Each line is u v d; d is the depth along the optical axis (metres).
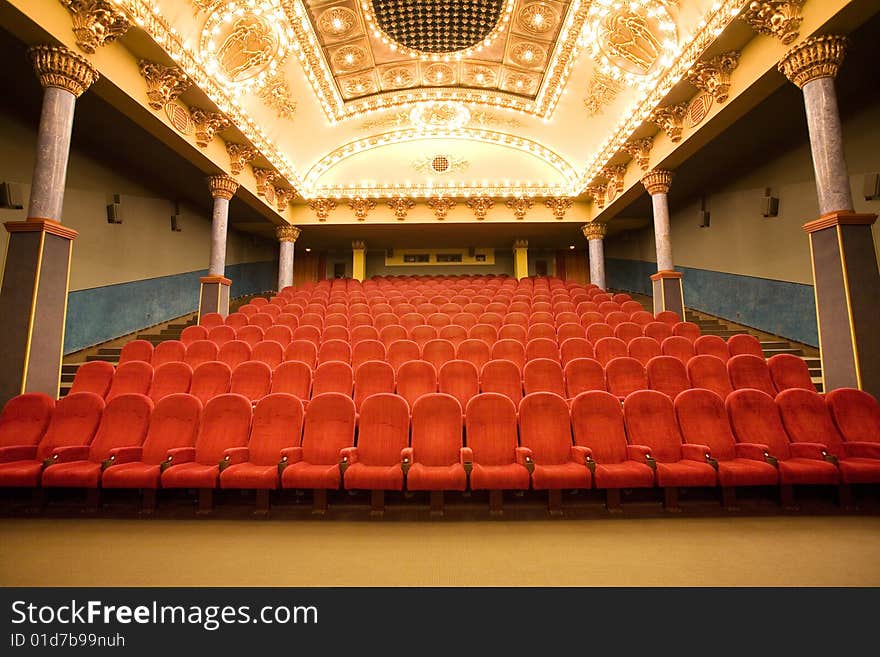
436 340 3.70
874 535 1.84
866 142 4.06
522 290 7.00
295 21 5.18
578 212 7.83
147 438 2.38
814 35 3.05
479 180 7.85
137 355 3.72
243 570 1.57
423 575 1.53
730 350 3.78
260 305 5.82
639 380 3.11
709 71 3.97
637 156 5.64
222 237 5.41
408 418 2.35
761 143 5.12
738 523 2.00
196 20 4.13
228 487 2.09
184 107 4.55
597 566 1.59
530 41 6.03
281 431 2.36
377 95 7.20
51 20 2.96
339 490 2.24
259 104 5.69
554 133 7.36
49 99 3.02
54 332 2.90
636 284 8.77
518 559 1.65
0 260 3.98
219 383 3.04
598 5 4.74
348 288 7.51
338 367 3.12
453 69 6.85
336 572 1.55
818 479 2.09
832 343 2.87
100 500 2.14
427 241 9.27
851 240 2.84
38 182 2.93
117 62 3.58
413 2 5.59
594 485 2.11
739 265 5.84
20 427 2.46
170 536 1.87
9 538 1.84
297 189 7.23
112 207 5.04
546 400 2.40
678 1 4.01
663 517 2.08
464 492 2.21
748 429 2.44
